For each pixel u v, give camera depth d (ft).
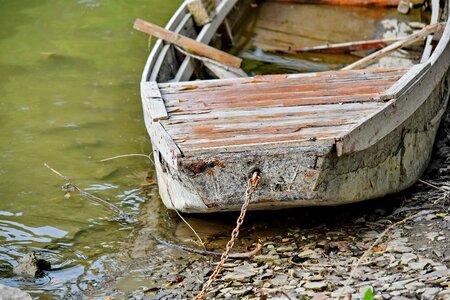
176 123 28.86
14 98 43.68
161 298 25.26
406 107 29.73
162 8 56.70
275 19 51.60
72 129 40.01
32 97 43.78
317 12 52.37
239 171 26.23
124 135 39.40
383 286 23.48
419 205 29.63
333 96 30.32
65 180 34.91
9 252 29.48
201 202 27.25
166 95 31.81
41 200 33.27
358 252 26.40
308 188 26.58
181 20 41.52
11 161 36.78
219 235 29.17
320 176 26.32
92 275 27.68
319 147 25.96
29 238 30.42
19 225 31.35
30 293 26.58
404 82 30.14
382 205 29.99
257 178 26.11
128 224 31.17
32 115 41.57
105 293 26.27
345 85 31.37
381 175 29.07
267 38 48.60
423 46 45.62
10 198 33.47
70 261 28.73
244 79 32.81
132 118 41.24
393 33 48.32
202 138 27.27
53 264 28.58
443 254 25.35
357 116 28.32
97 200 33.14
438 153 34.32
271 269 25.98
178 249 28.71
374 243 25.00
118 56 49.14
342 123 27.78
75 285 27.07
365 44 45.11
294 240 27.99
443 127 36.81
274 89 31.50
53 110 42.16
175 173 27.37
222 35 47.09
